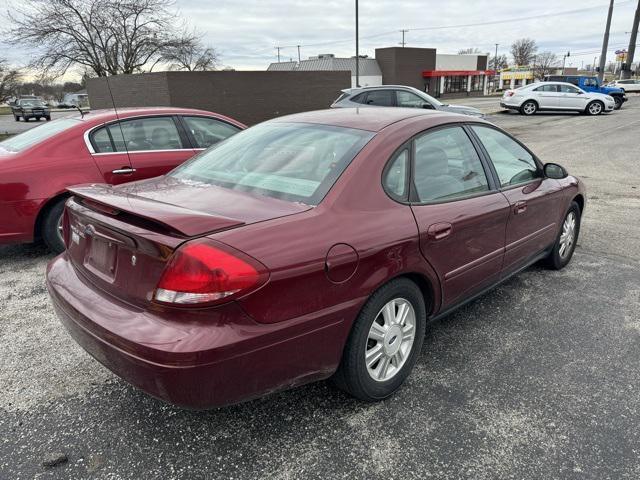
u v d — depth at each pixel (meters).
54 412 2.59
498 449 2.31
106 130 5.04
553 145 13.16
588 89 27.61
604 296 3.99
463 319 3.62
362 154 2.60
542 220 3.87
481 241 3.11
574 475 2.15
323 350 2.24
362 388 2.50
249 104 22.33
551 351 3.17
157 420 2.52
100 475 2.16
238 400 2.05
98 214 2.31
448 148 3.07
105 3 23.44
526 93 23.28
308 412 2.58
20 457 2.27
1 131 25.69
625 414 2.55
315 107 24.61
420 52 56.91
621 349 3.19
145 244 2.02
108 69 24.47
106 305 2.20
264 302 2.00
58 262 2.78
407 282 2.61
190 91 20.39
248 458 2.26
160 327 1.96
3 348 3.23
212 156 3.17
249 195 2.51
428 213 2.72
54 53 23.38
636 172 9.42
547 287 4.18
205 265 1.89
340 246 2.24
